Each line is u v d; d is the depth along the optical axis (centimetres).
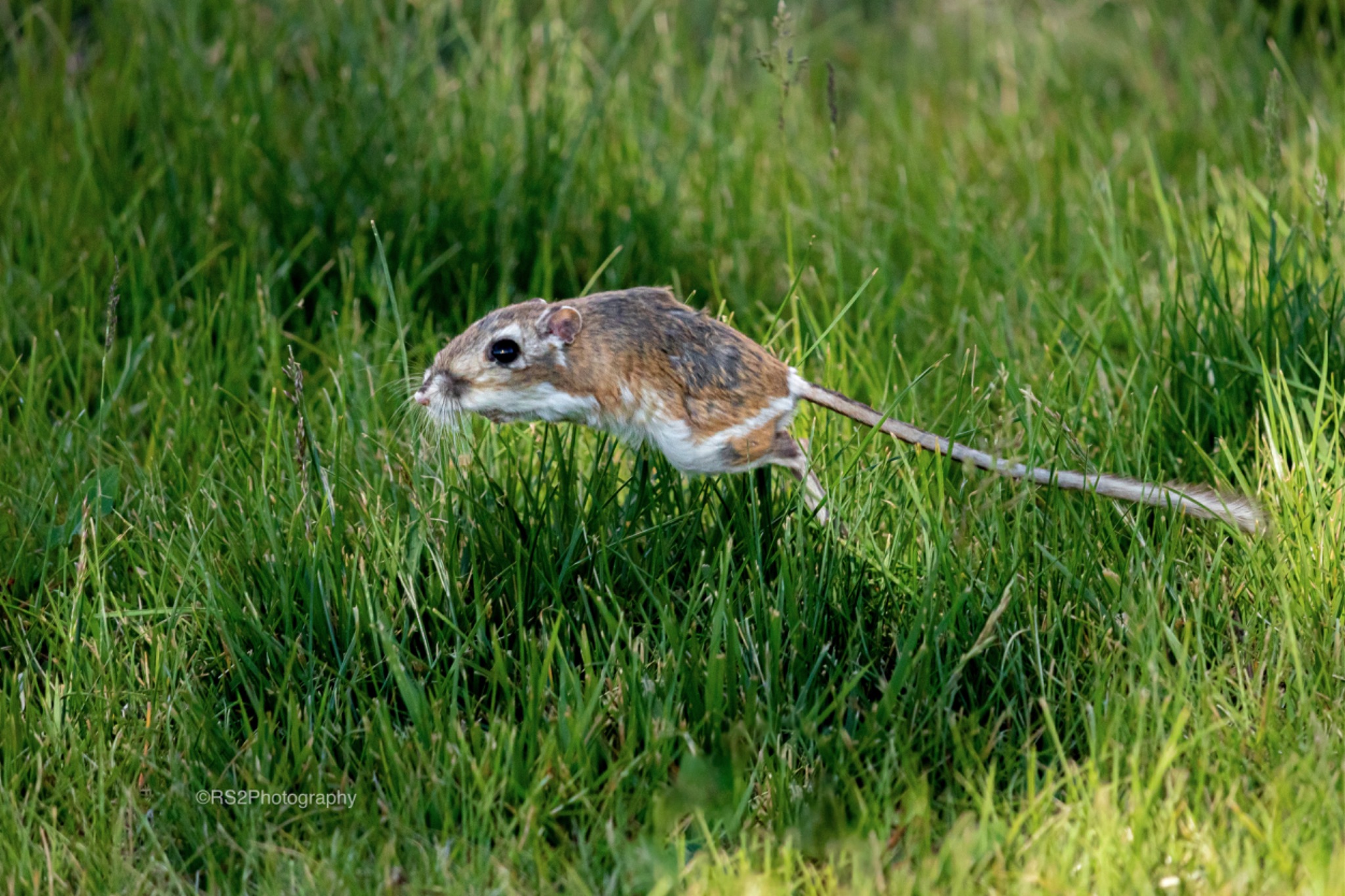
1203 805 741
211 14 1588
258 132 1380
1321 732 763
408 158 1356
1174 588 861
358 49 1495
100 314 1203
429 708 799
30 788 793
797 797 761
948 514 925
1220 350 1066
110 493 989
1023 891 678
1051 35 1759
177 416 1073
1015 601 836
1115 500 915
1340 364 1047
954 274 1279
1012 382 1053
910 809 731
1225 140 1496
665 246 1317
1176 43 1727
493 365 834
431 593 873
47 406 1161
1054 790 721
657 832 738
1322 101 1534
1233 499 865
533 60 1537
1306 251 1149
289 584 855
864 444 902
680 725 797
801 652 830
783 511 903
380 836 746
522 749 775
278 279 1254
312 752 788
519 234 1316
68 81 1494
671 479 927
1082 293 1287
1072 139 1517
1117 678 806
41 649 922
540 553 885
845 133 1606
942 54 1839
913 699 801
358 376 1095
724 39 1670
